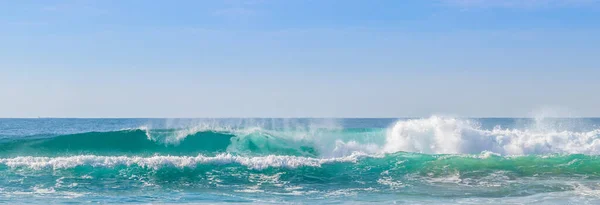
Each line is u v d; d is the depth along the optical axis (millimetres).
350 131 23984
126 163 17906
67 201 13820
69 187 15648
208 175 17359
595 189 15648
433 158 19188
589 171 18109
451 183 16516
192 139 23328
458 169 18188
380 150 23141
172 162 18016
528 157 19438
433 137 23141
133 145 23125
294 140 23266
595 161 19062
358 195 14945
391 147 23266
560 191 15383
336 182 16703
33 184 15875
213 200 14141
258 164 18125
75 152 22078
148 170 17578
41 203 13516
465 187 15984
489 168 18359
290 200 14203
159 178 16953
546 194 14977
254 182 16656
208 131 23469
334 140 23734
